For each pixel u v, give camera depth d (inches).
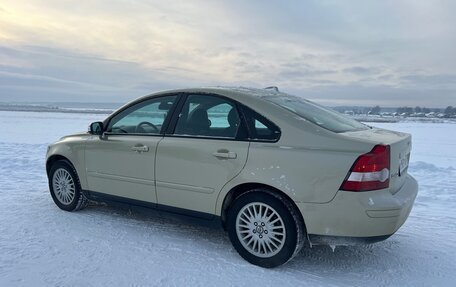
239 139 149.6
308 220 135.7
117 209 213.0
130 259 149.4
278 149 140.9
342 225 131.9
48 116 1838.1
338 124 155.0
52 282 129.3
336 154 132.6
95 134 193.2
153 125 175.3
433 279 139.1
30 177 305.6
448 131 1115.3
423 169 370.9
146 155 170.6
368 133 150.1
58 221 191.3
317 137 137.6
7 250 154.4
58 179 210.8
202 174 155.0
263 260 144.8
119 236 173.3
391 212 129.6
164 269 141.8
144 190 173.0
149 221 194.4
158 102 176.4
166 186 165.3
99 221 192.7
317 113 161.3
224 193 150.3
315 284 133.4
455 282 137.0
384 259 155.9
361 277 139.9
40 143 592.4
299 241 139.7
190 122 164.2
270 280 135.3
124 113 186.9
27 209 211.6
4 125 1123.3
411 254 161.0
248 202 146.5
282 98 166.2
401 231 189.0
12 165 357.4
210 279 135.0
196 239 172.1
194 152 156.8
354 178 129.3
